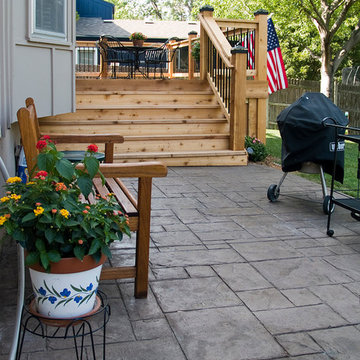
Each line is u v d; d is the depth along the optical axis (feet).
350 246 11.87
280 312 8.31
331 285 9.52
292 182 19.31
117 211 7.05
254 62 26.21
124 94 23.95
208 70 26.02
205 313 8.18
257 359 6.88
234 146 22.61
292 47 75.25
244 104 22.38
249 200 16.19
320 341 7.42
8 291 8.65
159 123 22.82
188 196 16.48
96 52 61.52
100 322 7.71
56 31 15.33
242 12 54.95
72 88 17.40
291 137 14.53
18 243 6.76
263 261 10.69
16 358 6.42
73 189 6.74
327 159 14.34
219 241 11.96
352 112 46.21
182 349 7.06
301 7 53.52
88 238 6.38
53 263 6.13
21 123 7.86
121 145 21.76
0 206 6.28
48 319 6.15
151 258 10.66
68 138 11.54
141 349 7.01
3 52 11.30
